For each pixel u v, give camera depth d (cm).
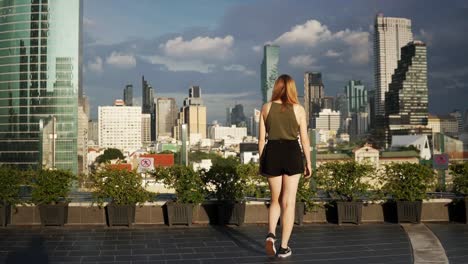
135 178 743
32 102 8938
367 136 15962
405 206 757
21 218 766
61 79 8956
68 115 8900
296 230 708
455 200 781
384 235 662
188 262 507
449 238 636
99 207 768
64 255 545
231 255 540
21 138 8938
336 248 578
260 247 584
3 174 741
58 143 8750
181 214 744
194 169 762
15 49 9012
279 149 484
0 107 9088
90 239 641
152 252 559
